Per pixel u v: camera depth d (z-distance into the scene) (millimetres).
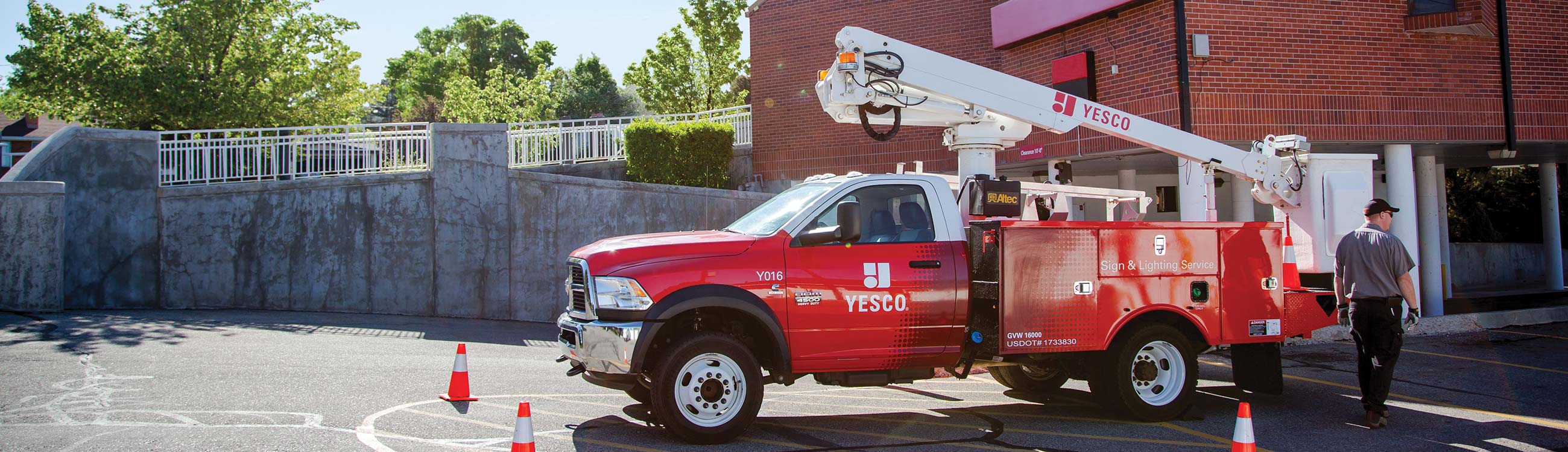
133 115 25906
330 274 14969
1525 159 18891
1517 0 14578
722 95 29438
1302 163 9570
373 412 7230
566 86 43781
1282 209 9664
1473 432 7008
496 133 15141
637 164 17281
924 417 7586
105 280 14266
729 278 6453
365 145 15906
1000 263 6871
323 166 15742
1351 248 7254
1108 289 7184
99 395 7594
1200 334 7664
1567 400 8273
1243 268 7684
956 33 17234
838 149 17828
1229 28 13078
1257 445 6621
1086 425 7293
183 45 26328
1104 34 14211
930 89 7906
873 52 7742
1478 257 24891
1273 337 7742
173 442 6105
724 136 17750
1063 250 7074
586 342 6305
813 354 6660
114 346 10039
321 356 9953
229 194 14867
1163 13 13117
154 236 14586
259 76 27422
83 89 26094
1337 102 13469
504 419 7062
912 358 6930
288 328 12297
